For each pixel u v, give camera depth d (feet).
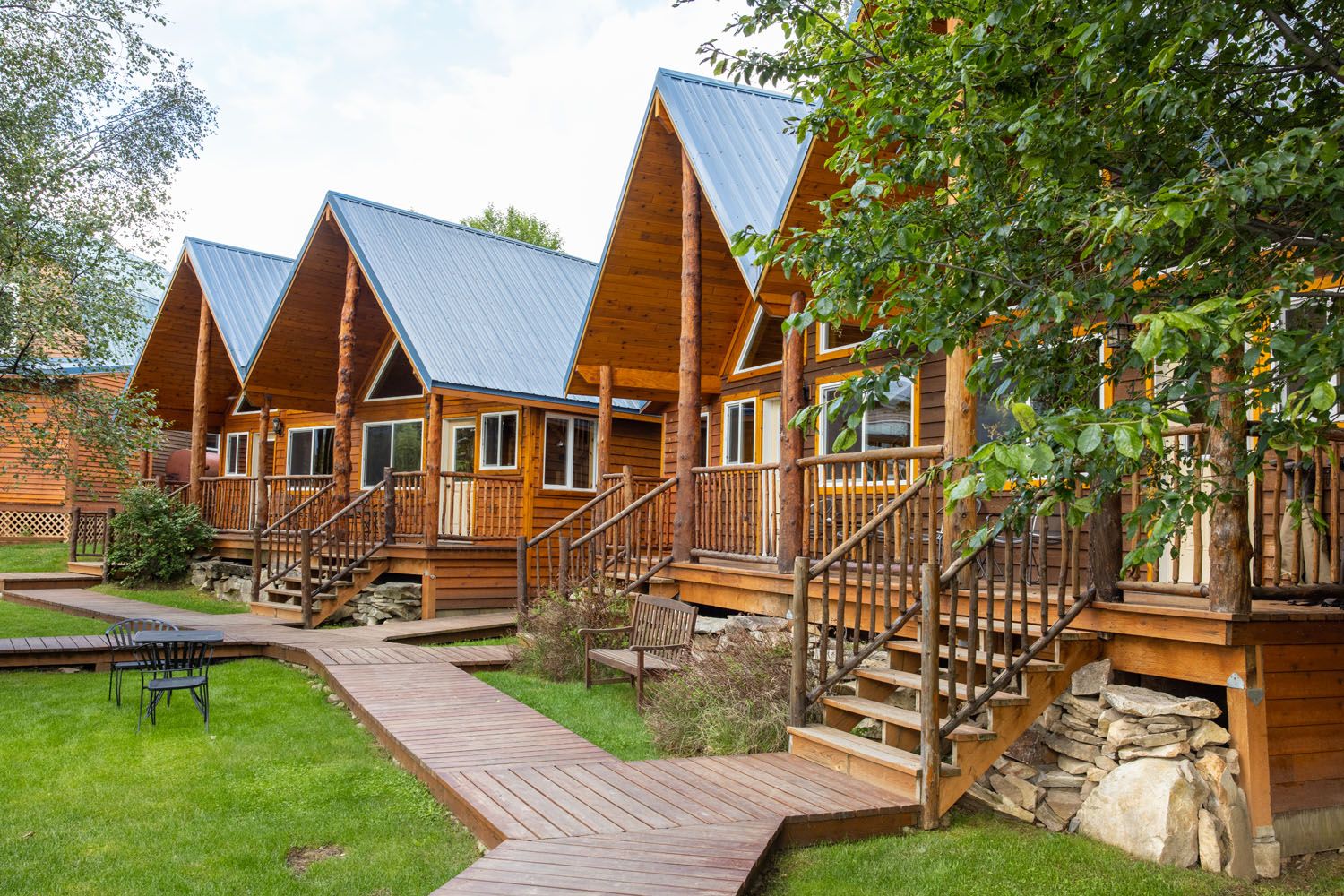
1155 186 14.24
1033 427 11.02
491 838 17.11
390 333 64.44
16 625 44.80
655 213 42.45
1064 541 20.74
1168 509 12.38
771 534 32.91
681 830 16.67
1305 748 19.52
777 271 30.50
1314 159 12.01
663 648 28.35
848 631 27.35
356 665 32.68
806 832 17.43
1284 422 12.69
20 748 23.86
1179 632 18.70
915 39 16.62
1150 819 17.53
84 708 28.22
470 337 55.26
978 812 19.81
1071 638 20.17
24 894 15.55
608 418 47.32
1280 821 18.85
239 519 60.75
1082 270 15.33
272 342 60.70
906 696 23.71
